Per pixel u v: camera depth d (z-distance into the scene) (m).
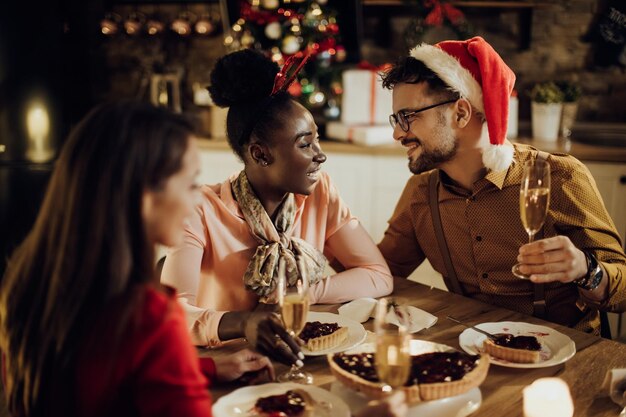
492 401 1.20
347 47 3.82
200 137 3.83
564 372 1.32
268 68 1.62
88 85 4.42
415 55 1.73
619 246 1.78
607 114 3.83
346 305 1.64
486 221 1.82
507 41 3.88
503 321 1.59
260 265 1.65
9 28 3.72
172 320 0.90
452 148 1.74
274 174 1.65
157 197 0.94
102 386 0.88
